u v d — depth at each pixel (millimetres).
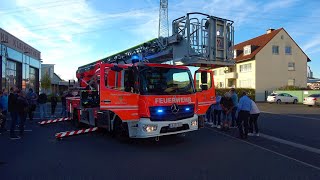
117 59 13562
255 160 7980
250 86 49656
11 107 11578
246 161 7855
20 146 9930
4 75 28984
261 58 48531
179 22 10336
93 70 12320
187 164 7520
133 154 8656
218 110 14359
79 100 13742
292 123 16594
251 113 11891
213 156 8422
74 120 15062
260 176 6535
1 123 13156
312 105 32969
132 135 9570
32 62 39656
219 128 14195
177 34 10211
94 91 12047
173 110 9562
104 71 9164
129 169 7066
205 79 10922
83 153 8805
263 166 7363
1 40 28156
